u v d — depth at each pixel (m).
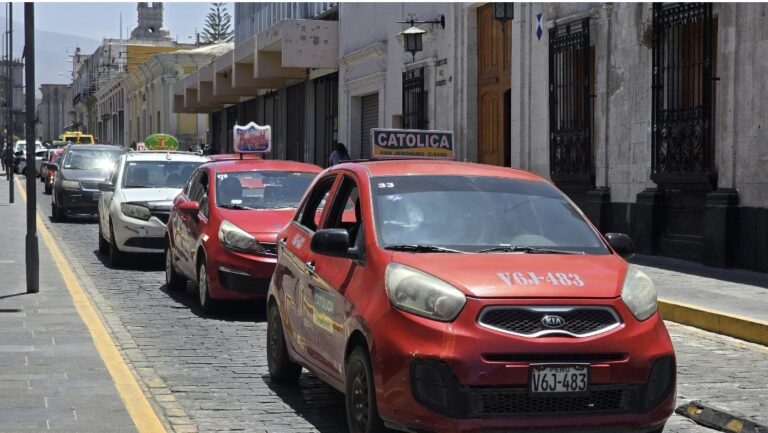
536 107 19.44
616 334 5.45
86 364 7.98
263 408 7.12
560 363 5.33
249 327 10.49
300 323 7.08
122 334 9.98
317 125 34.78
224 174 12.26
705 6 14.50
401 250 6.07
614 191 17.06
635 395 5.45
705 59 14.52
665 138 15.53
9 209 29.34
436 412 5.30
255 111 44.84
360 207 6.68
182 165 17.09
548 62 18.80
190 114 62.47
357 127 30.02
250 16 45.94
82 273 15.08
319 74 33.56
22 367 7.82
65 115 152.88
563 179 18.28
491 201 6.62
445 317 5.40
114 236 15.74
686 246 15.34
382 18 27.06
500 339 5.32
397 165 7.04
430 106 23.94
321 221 7.12
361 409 5.89
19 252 16.94
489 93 21.72
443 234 6.30
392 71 26.44
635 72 16.38
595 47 17.53
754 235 13.87
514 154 20.12
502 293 5.45
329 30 31.11
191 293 13.05
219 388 7.72
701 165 14.73
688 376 8.44
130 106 78.62
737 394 7.80
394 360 5.43
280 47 33.66
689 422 7.01
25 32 12.10
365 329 5.72
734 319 10.29
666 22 15.45
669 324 11.15
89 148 27.20
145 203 15.63
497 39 21.31
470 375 5.26
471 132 22.19
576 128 17.97
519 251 6.20
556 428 5.33
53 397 6.88
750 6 13.75
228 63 40.16
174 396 7.45
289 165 12.73
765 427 6.62
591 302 5.50
